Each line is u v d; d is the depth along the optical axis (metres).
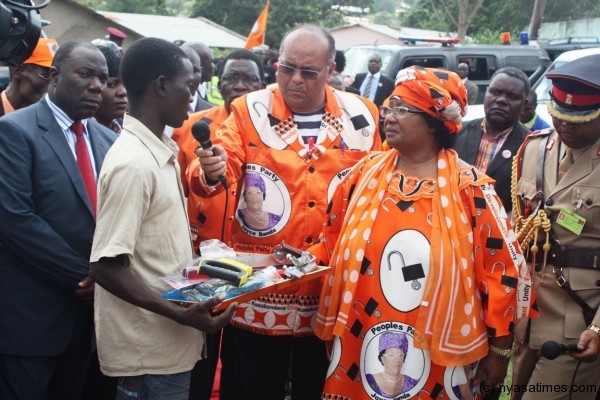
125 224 2.54
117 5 36.22
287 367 3.65
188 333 2.80
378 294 2.93
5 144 3.10
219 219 3.92
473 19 34.16
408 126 2.92
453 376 2.88
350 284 2.94
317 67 3.41
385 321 2.91
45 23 3.46
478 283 2.92
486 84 12.59
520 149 3.77
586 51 9.42
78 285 3.13
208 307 2.54
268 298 3.44
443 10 36.25
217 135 3.54
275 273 2.87
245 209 3.51
